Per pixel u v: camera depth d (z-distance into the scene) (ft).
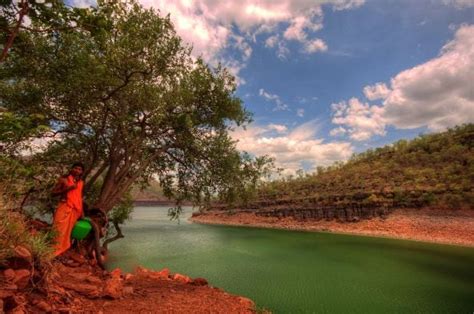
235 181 44.45
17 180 18.07
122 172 35.50
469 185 199.41
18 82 30.81
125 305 17.52
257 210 338.95
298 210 289.53
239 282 65.87
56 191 23.20
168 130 39.83
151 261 90.94
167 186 48.78
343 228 228.22
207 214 382.63
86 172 35.29
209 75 42.55
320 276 75.92
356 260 104.47
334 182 323.57
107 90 32.58
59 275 19.13
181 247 130.82
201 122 43.75
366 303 52.95
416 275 80.94
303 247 141.49
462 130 299.17
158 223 295.69
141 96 34.19
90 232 27.27
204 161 44.55
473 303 55.36
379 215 224.53
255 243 156.35
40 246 15.94
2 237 13.98
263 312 23.65
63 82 30.04
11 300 12.07
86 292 17.60
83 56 28.30
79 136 36.42
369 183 274.98
